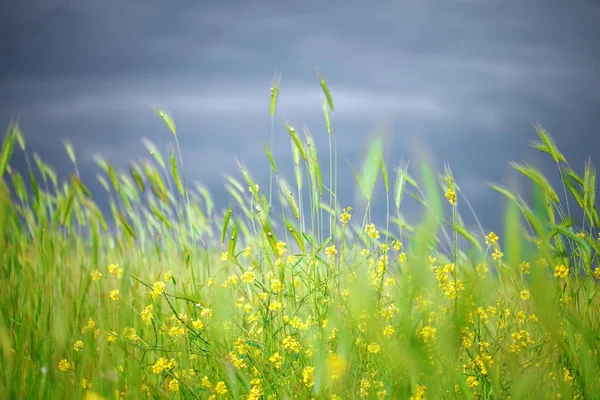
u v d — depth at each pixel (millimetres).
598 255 2355
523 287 2346
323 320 2387
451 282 2250
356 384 2289
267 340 2477
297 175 2504
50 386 2465
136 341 2539
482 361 2262
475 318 2303
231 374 2336
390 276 2422
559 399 2236
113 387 2459
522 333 2359
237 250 2605
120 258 2863
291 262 2453
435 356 2109
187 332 2455
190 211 2684
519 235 1967
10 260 2645
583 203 2395
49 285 2678
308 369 2297
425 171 1997
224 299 2539
